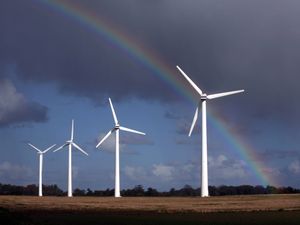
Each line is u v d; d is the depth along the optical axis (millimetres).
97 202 102750
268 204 93562
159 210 84688
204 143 101938
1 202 100812
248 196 111750
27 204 95812
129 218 69188
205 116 101938
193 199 104375
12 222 59406
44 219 66375
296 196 110188
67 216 72000
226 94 102562
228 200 101812
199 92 101562
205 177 104312
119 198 116688
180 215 75062
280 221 64812
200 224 61219
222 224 61281
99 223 61812
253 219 67688
